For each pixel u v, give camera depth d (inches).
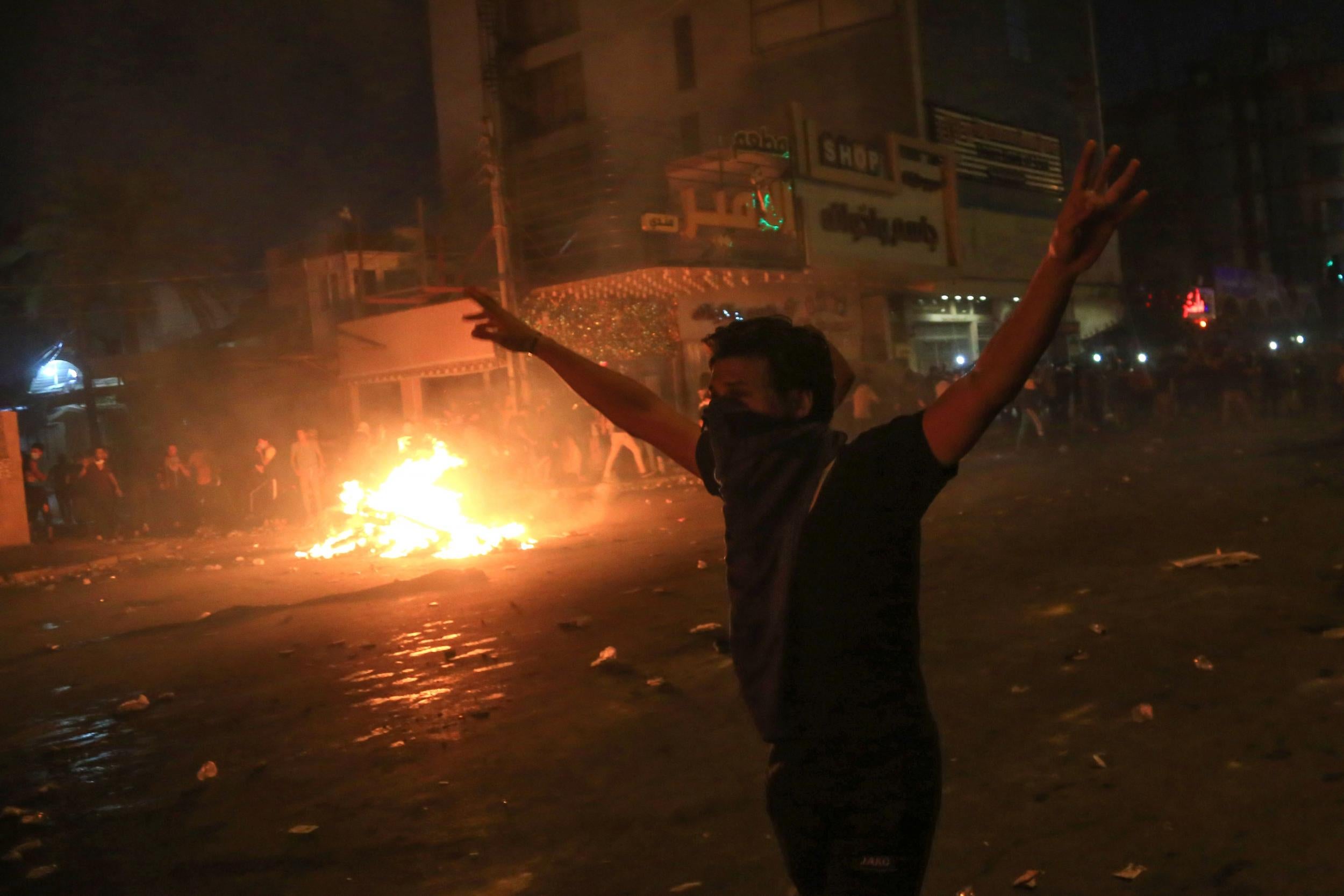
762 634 78.0
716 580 384.2
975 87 1423.5
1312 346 1489.9
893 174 1233.4
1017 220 1496.1
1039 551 375.2
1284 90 2276.1
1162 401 987.3
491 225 1505.9
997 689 218.2
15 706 299.1
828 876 78.7
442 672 282.5
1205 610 263.0
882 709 75.7
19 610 520.7
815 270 1104.2
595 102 1525.6
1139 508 458.6
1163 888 132.0
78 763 235.5
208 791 206.5
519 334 99.0
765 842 157.6
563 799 183.0
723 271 987.3
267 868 166.1
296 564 583.2
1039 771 172.9
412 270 1343.5
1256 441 759.1
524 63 1590.8
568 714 231.8
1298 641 227.5
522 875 154.6
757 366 80.4
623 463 1000.2
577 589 396.8
